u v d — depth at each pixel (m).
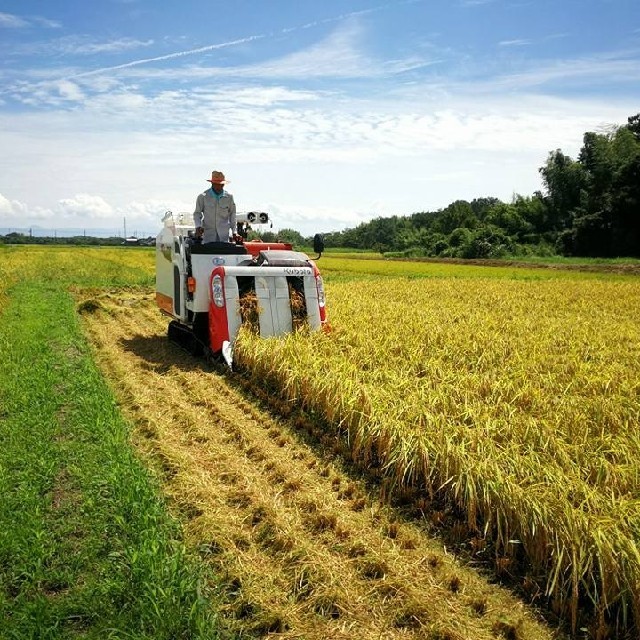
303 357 8.20
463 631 3.78
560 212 68.00
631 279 30.69
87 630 3.64
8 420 6.75
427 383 7.29
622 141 61.16
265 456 6.25
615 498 4.73
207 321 10.80
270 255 10.68
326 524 4.95
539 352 9.90
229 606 3.93
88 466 5.61
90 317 16.11
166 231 12.14
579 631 3.88
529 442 5.62
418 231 107.62
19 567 4.10
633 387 7.69
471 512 4.83
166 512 4.95
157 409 7.72
